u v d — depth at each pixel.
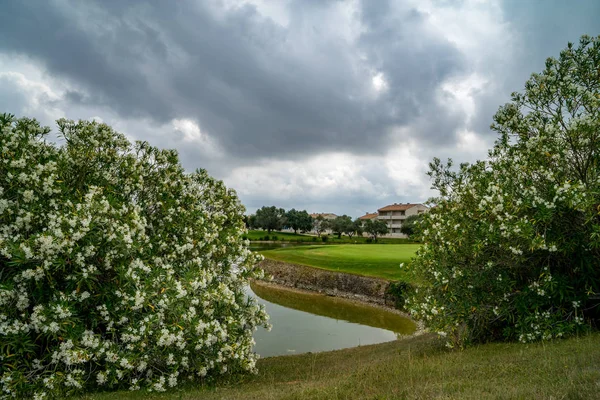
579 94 11.49
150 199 13.16
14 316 8.65
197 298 10.12
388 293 35.94
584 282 11.34
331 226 137.38
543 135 11.53
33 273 8.27
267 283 49.41
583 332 10.91
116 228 9.62
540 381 6.43
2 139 9.30
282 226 143.62
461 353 10.86
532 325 11.22
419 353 12.96
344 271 44.03
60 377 8.34
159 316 9.28
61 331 8.52
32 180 9.31
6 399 7.87
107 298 9.35
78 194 10.20
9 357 8.34
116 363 8.94
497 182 12.15
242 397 7.61
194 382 10.10
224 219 14.16
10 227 8.94
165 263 11.78
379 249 65.88
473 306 12.14
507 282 11.91
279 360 16.09
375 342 23.95
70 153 11.38
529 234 10.39
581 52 12.32
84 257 8.92
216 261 13.02
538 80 12.84
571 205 10.03
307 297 40.47
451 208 13.91
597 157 10.78
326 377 10.05
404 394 6.45
